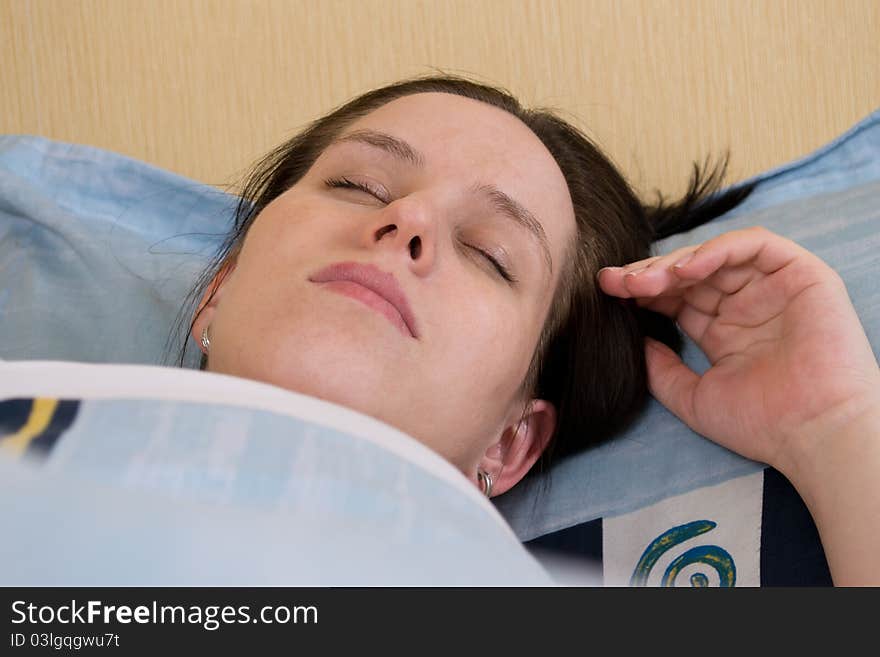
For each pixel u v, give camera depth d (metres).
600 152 1.18
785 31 1.44
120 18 1.48
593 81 1.45
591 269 1.08
